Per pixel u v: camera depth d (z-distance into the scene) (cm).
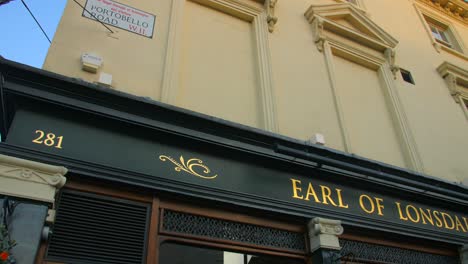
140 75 627
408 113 934
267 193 594
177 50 687
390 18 1174
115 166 507
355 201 665
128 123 537
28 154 466
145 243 494
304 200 616
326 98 816
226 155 596
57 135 497
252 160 611
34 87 501
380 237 670
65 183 481
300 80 807
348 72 921
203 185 550
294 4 945
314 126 758
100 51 617
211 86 700
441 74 1120
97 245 471
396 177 687
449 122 1002
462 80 1128
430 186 715
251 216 576
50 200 444
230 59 759
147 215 511
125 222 496
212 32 775
